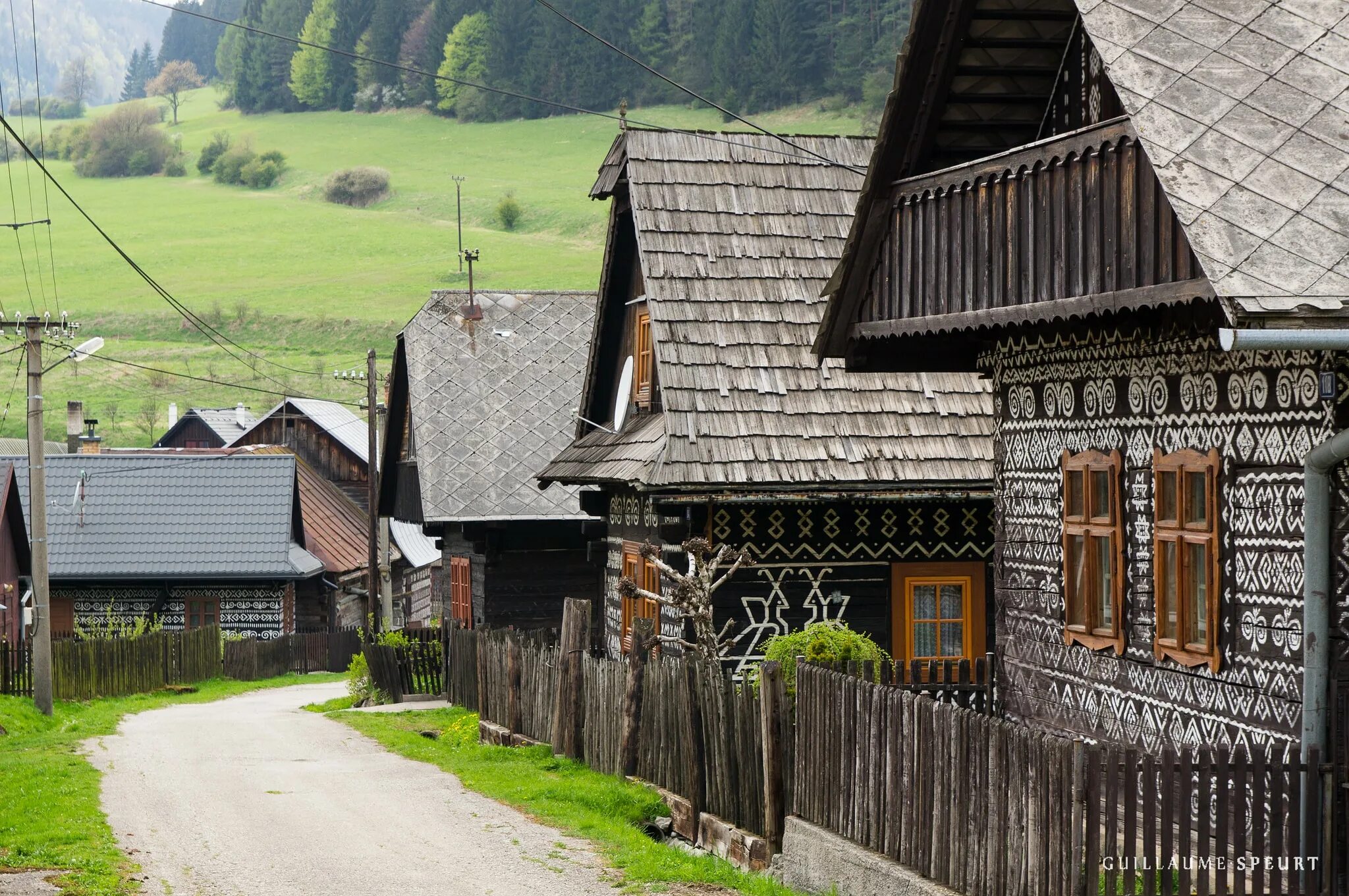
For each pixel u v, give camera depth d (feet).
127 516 238.89
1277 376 55.11
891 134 74.69
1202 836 45.96
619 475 102.63
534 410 177.78
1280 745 54.75
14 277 650.02
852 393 101.60
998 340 78.84
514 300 189.37
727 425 98.32
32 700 148.77
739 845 67.10
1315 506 50.93
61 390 512.63
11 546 211.20
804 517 100.22
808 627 80.33
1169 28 54.34
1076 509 70.85
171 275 655.35
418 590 281.74
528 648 105.09
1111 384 67.41
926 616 102.32
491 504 165.68
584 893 60.29
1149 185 54.60
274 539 236.63
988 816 50.03
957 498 98.94
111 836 71.15
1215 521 58.49
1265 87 52.42
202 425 374.84
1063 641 71.61
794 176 112.27
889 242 76.54
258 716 147.13
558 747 95.09
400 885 61.52
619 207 118.01
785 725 64.85
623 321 124.26
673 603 85.71
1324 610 51.01
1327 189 49.06
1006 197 65.51
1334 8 55.93
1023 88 74.79
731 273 105.60
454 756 103.60
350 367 526.16
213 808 81.35
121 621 234.17
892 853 55.98
